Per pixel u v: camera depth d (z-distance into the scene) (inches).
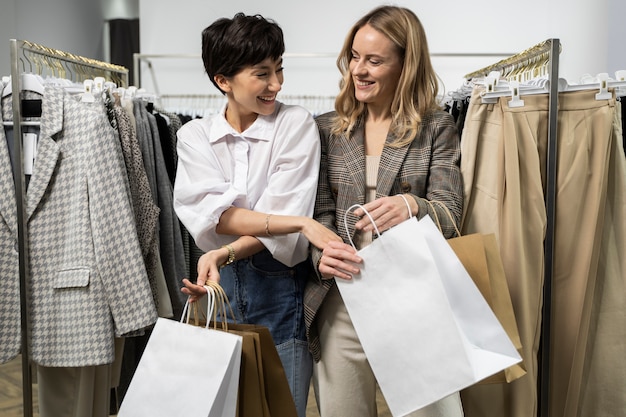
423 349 55.6
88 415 82.8
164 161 102.4
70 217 76.0
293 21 174.9
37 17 174.2
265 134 69.6
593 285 72.2
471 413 73.0
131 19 181.2
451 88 172.1
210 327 59.2
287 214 66.8
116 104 87.1
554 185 70.4
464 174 71.7
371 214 61.4
